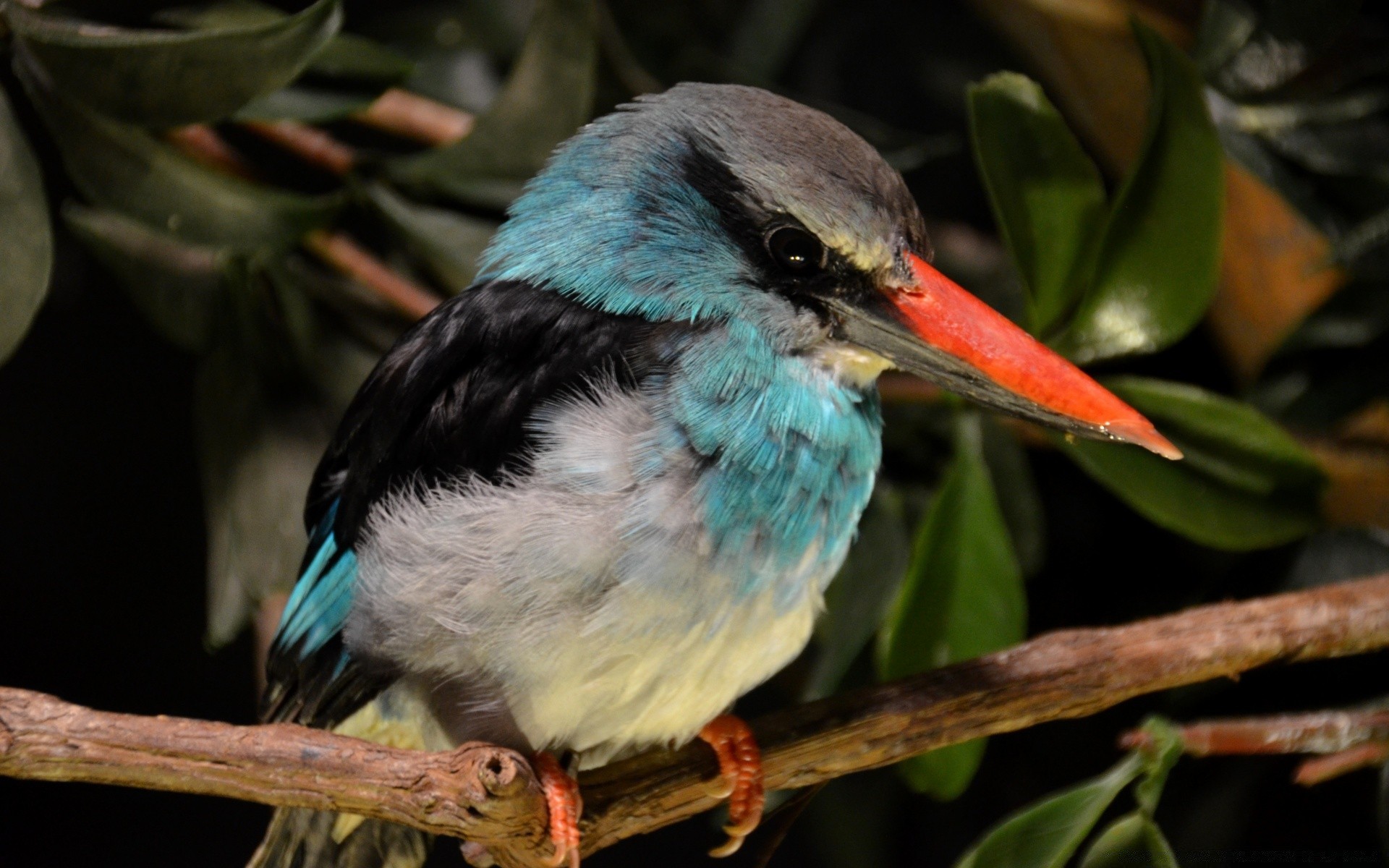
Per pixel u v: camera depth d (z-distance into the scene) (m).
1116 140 2.09
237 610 2.05
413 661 1.97
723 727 1.98
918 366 1.97
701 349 1.97
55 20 2.01
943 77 2.16
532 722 1.97
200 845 2.38
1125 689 1.98
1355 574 2.06
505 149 2.04
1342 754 1.99
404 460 1.97
